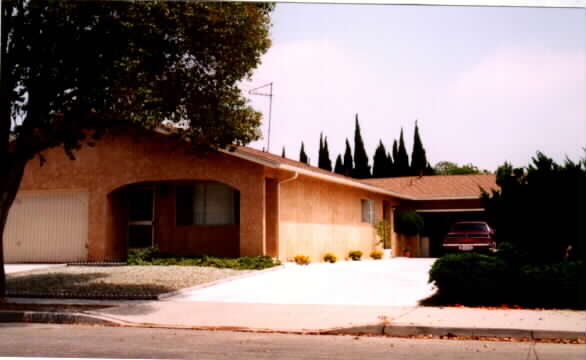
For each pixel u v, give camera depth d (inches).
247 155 695.7
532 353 278.4
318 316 380.8
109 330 351.3
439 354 276.1
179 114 561.6
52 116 477.7
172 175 746.8
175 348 290.0
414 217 1141.1
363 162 1449.3
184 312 402.6
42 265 757.9
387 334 338.0
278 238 725.3
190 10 484.4
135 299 462.6
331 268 704.4
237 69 543.5
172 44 500.7
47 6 423.8
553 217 455.8
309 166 959.6
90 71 441.7
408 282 570.9
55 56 442.6
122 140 776.9
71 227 810.2
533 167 469.1
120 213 803.4
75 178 796.6
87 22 438.3
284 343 305.9
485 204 485.4
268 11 543.2
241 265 659.4
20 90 462.9
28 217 832.9
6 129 461.7
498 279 417.7
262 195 700.7
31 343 304.0
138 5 444.5
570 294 399.2
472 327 329.4
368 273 651.5
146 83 473.4
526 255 436.8
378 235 1059.3
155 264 695.7
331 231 885.8
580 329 320.5
